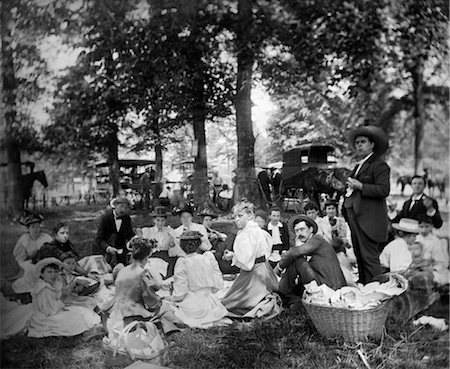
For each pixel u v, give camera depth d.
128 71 5.54
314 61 5.62
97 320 5.37
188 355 5.22
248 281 5.38
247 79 5.55
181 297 5.31
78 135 5.63
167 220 5.43
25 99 5.76
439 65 6.05
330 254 5.36
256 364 5.19
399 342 5.35
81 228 5.52
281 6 5.51
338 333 5.25
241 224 5.43
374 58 5.72
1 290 5.58
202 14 5.47
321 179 5.57
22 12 5.82
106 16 5.55
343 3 5.61
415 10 5.88
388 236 5.65
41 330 5.45
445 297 5.82
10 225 5.65
